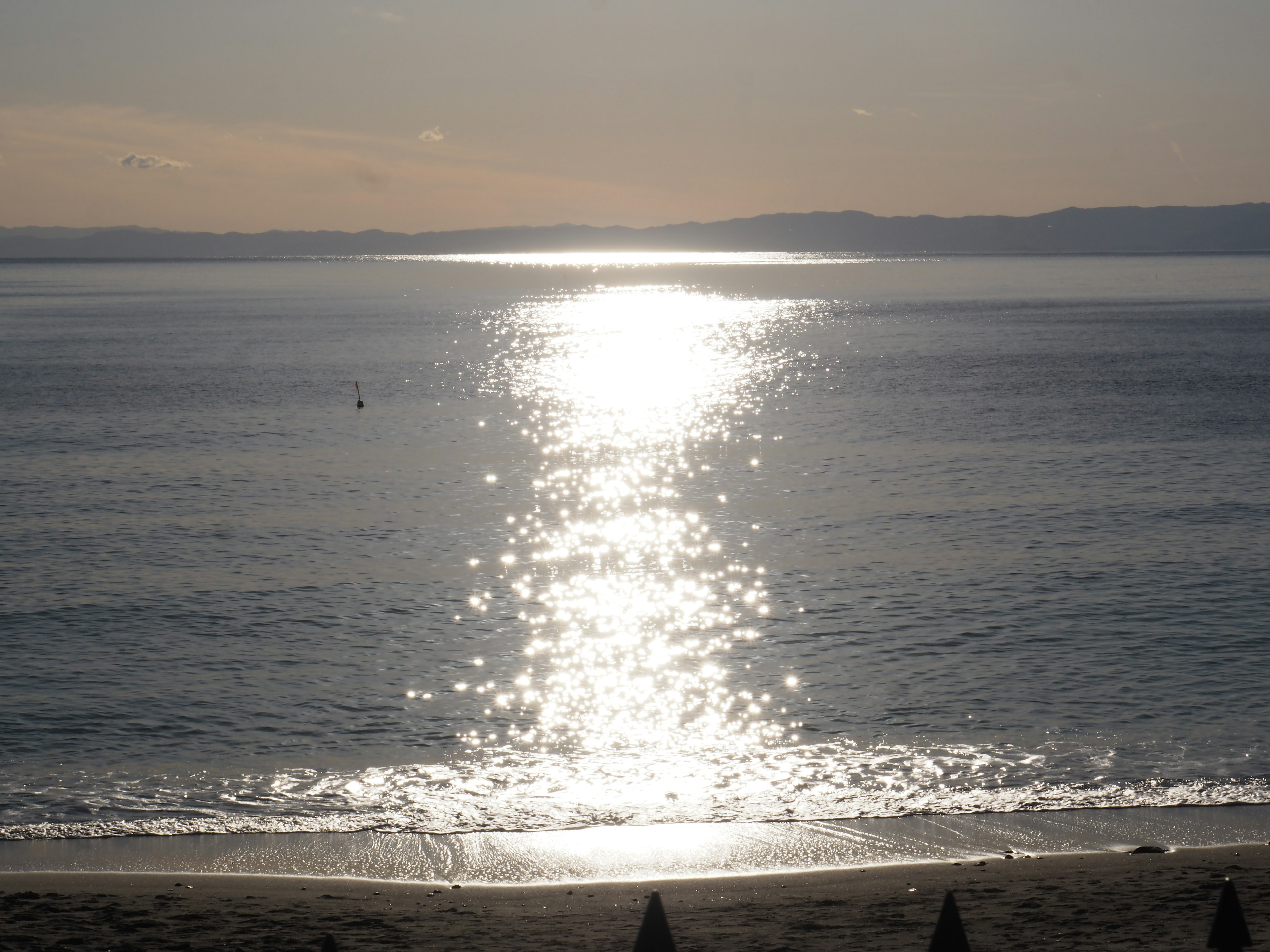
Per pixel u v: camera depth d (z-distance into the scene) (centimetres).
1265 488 8825
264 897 3061
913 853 3453
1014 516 8069
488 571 6881
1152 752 4212
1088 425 12169
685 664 5294
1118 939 2522
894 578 6600
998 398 14525
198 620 5891
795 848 3509
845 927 2714
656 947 1758
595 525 8062
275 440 11756
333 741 4431
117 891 3125
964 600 6144
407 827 3697
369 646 5541
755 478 9750
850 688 4962
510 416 13550
